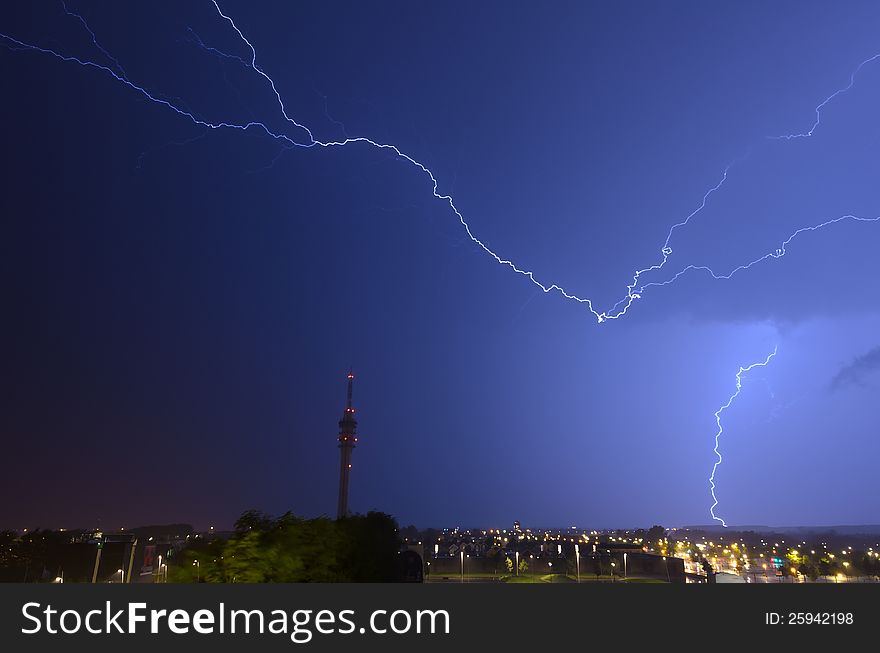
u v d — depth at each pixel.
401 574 50.12
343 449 134.12
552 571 111.25
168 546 79.06
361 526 41.09
